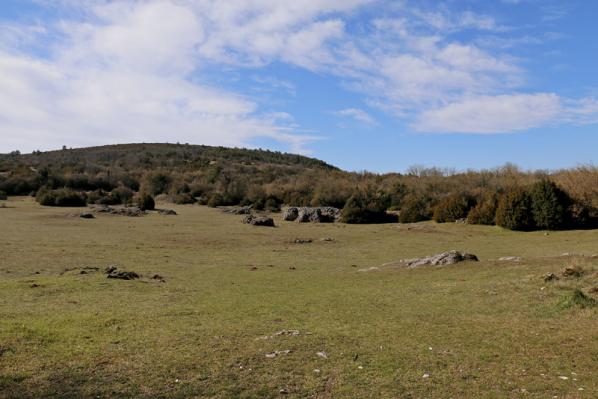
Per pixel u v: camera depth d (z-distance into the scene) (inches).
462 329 416.8
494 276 671.1
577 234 1631.4
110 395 273.0
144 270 887.7
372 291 634.2
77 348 359.3
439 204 2282.2
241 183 3676.2
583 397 267.1
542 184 1807.3
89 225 1771.7
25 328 401.7
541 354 340.8
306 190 3383.4
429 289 622.2
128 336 398.0
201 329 425.4
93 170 4338.1
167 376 303.4
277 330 422.9
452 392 278.2
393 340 386.9
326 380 298.5
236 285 722.8
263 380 297.6
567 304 461.7
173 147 6633.9
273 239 1542.8
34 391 276.1
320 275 836.6
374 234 1764.3
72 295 597.9
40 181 3577.8
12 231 1475.1
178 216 2354.8
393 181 3174.2
